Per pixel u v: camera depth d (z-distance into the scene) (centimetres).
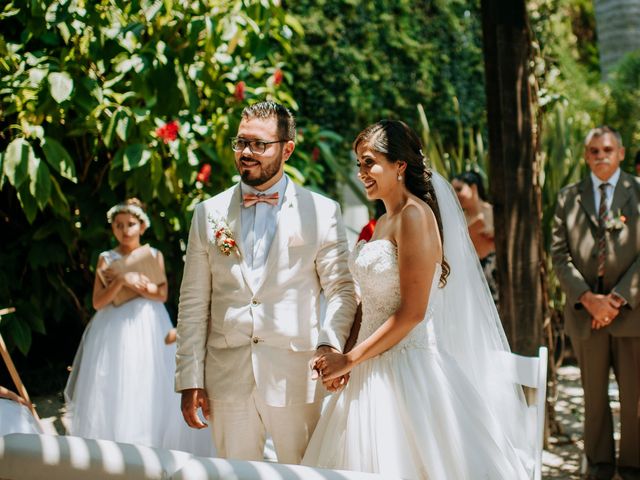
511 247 404
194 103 468
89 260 555
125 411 380
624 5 814
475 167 652
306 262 260
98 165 537
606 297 366
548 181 569
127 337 388
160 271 410
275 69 572
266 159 254
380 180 248
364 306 252
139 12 460
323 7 839
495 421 253
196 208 270
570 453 412
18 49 456
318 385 264
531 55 428
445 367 251
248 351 256
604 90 723
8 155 424
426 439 233
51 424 482
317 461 253
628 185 381
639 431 375
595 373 380
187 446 375
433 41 902
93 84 447
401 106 886
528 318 407
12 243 537
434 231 243
